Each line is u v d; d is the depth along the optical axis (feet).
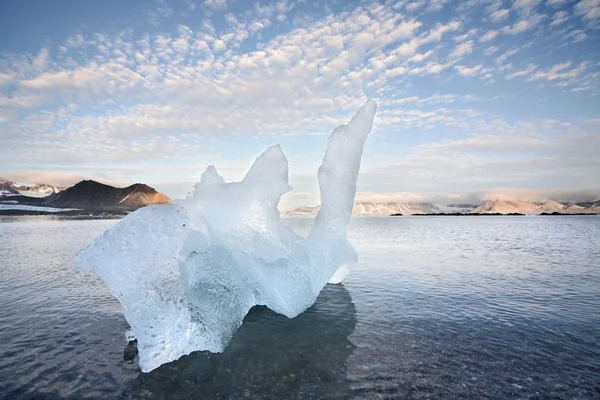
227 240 21.86
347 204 26.35
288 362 16.02
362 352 17.11
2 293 29.48
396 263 47.01
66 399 12.96
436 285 32.63
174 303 16.66
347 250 26.55
